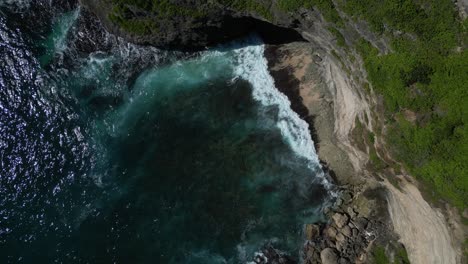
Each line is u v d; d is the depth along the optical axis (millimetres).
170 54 41656
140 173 37438
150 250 34375
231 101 39375
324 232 33406
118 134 39312
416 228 30188
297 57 37969
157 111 39969
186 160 37562
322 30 33438
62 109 40344
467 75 26062
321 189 35031
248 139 37625
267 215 34719
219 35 39562
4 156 38188
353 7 30047
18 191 37031
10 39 42906
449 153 26484
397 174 30109
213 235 34469
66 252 34500
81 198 36656
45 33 43250
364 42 30484
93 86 41281
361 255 32125
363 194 33750
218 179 36469
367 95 31000
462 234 26766
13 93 40750
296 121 37000
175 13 36719
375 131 30641
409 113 28219
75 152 38562
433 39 27391
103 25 41562
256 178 36188
